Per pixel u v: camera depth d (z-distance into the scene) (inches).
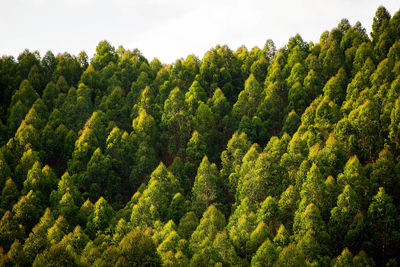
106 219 2849.4
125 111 4229.8
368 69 3531.0
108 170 3422.7
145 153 3540.8
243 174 2928.2
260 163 2775.6
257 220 2479.1
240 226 2402.8
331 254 2158.0
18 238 2716.5
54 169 3629.4
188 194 3238.2
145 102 4188.0
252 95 4013.3
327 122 3048.7
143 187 3208.7
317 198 2395.4
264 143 3641.7
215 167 3230.8
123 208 3280.0
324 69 4168.3
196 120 3836.1
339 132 2866.6
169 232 2490.2
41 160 3624.5
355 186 2381.9
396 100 2753.4
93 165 3353.8
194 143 3543.3
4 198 3063.5
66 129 3907.5
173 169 3371.1
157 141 3850.9
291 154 2827.3
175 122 3882.9
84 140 3575.3
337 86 3582.7
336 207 2284.7
